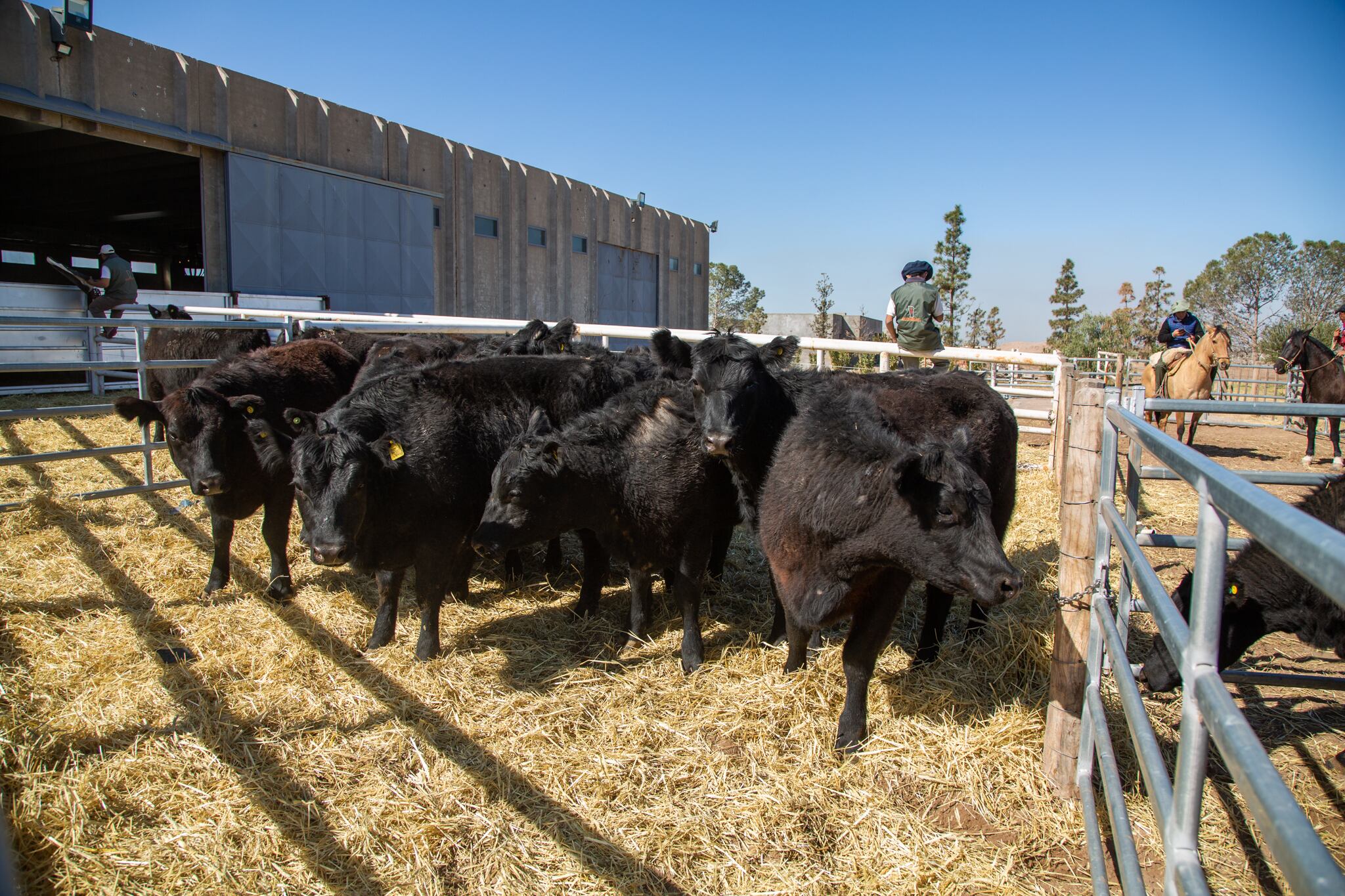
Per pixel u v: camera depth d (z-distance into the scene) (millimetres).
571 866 2881
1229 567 3797
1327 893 934
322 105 18562
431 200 21547
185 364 7746
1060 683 3273
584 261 28547
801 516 3621
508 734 3711
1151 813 3199
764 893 2773
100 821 3014
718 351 4512
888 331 9406
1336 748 3693
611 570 6180
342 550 4082
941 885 2801
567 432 4602
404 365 6242
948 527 3230
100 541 6039
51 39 13898
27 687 3904
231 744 3555
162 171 18641
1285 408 3658
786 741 3719
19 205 23578
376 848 2943
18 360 13125
